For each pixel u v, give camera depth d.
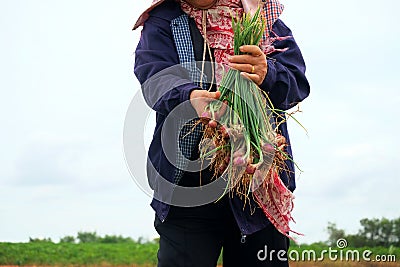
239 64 3.16
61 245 8.96
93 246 9.05
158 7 3.40
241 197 3.20
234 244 3.52
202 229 3.43
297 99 3.43
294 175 3.44
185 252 3.40
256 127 3.13
